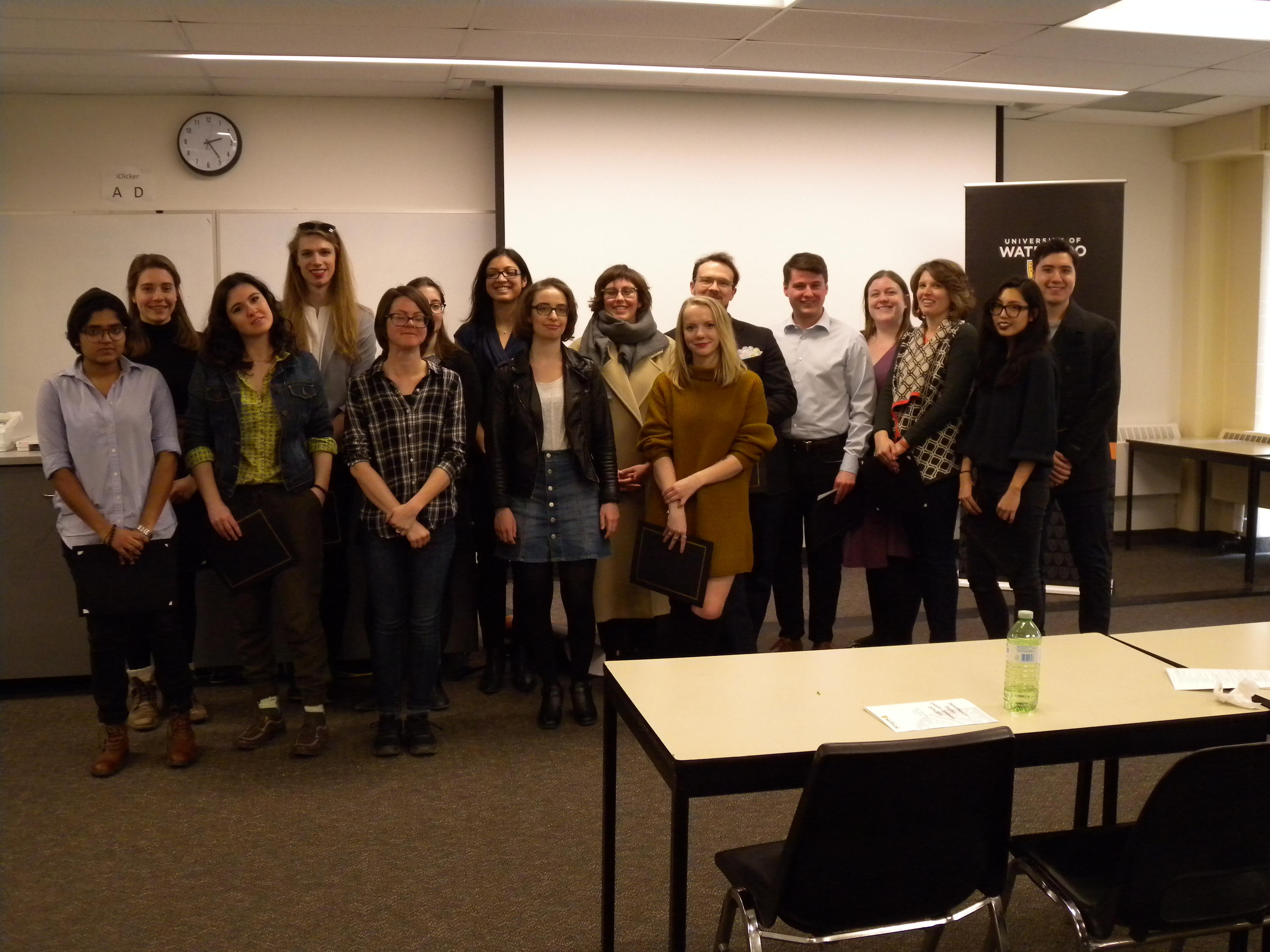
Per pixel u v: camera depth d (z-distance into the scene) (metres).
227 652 4.06
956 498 3.87
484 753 3.46
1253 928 1.80
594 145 6.15
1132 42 5.12
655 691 2.14
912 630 4.26
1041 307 3.58
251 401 3.32
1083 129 7.15
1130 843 1.70
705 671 2.29
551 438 3.55
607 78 5.79
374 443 3.31
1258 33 5.08
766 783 1.81
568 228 6.18
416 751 3.42
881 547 4.12
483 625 4.05
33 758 3.43
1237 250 7.22
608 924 2.27
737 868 1.92
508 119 6.04
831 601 4.21
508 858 2.76
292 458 3.34
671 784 1.80
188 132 6.02
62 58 5.20
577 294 6.24
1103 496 3.99
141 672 3.67
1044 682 2.20
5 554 3.98
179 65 5.35
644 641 4.29
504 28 4.81
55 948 2.33
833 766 1.60
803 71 5.66
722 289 3.90
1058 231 5.70
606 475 3.58
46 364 6.04
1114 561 6.68
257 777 3.27
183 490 3.52
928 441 3.83
